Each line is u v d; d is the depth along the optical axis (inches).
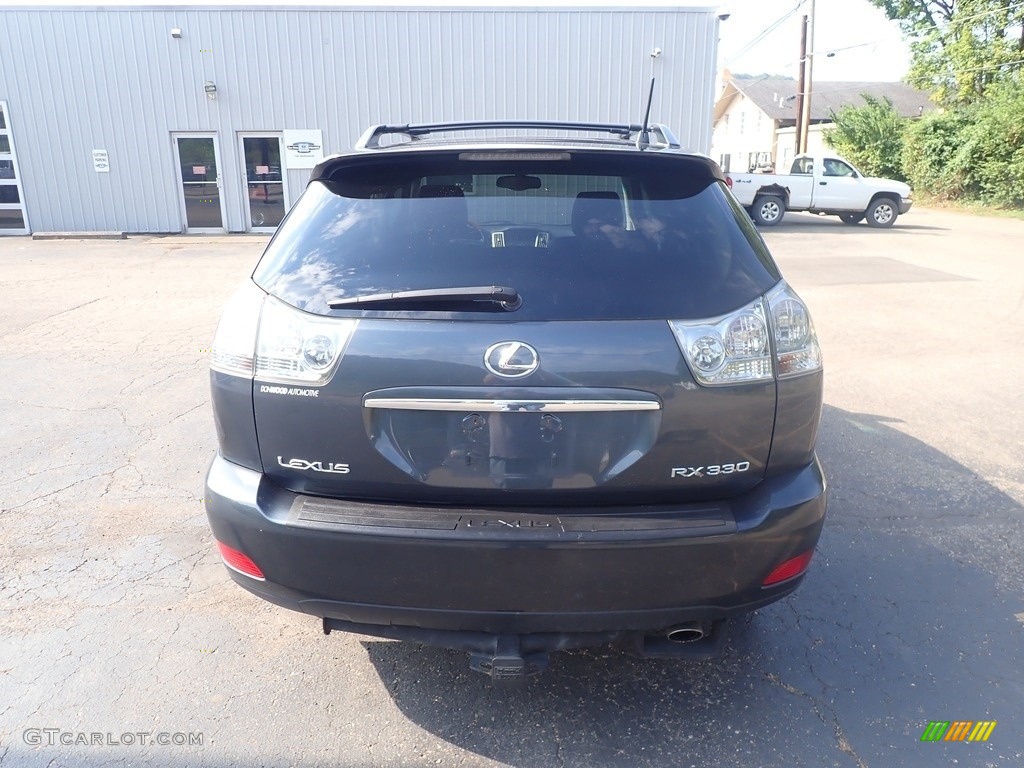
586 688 109.3
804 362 92.0
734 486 91.0
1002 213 971.9
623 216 97.1
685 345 86.5
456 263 91.2
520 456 87.0
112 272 482.9
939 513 160.6
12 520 156.0
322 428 88.0
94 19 655.1
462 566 86.0
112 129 679.7
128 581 135.0
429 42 677.3
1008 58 1186.0
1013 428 209.6
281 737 99.9
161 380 250.4
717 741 99.4
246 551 91.0
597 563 85.4
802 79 1354.6
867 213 813.2
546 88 692.7
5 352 283.9
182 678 110.8
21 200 689.0
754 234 102.2
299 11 665.0
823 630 122.2
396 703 106.3
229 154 693.9
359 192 101.8
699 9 683.4
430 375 85.5
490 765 95.7
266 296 92.0
